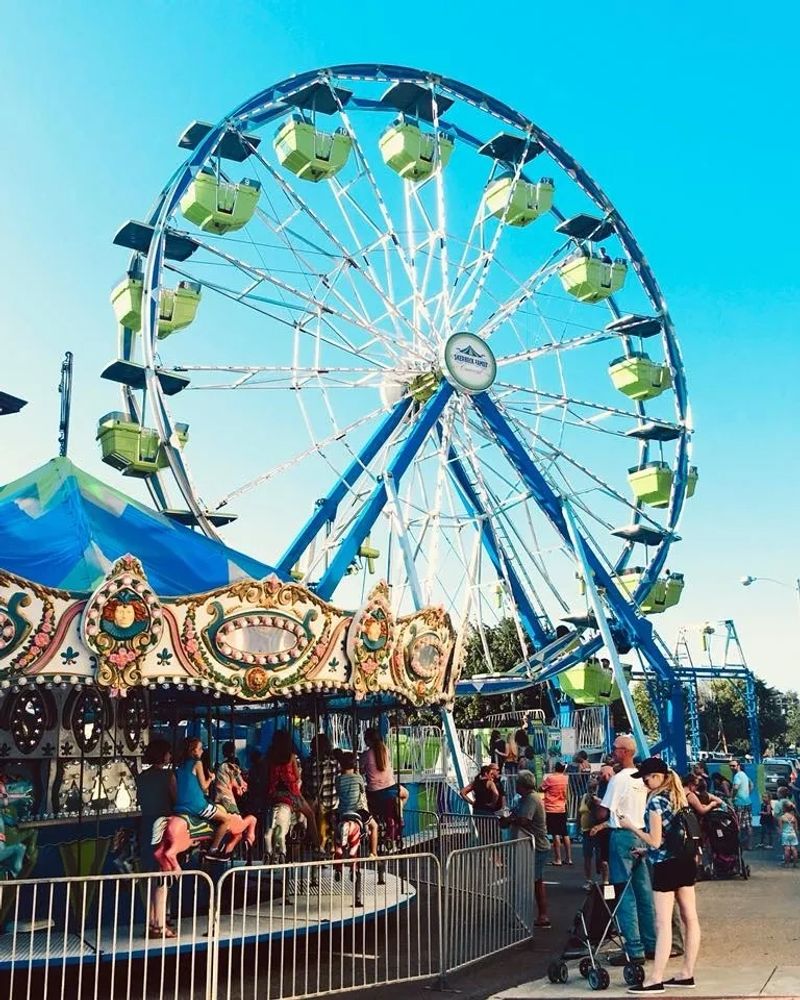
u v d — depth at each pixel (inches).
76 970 318.0
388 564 856.9
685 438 1069.8
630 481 1087.6
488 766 579.2
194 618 370.6
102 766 450.0
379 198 900.6
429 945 339.6
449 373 902.4
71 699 438.3
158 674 364.2
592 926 328.5
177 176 813.9
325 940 402.0
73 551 386.6
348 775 434.6
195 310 805.2
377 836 456.8
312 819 446.3
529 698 1849.2
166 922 341.7
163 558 420.2
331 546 871.7
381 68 925.2
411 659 446.3
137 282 829.8
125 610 352.5
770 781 1231.5
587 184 1033.5
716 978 316.8
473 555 941.8
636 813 334.3
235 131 840.3
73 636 349.1
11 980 308.8
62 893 392.5
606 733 1134.4
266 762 465.7
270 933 313.4
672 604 1104.2
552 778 680.4
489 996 317.4
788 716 3690.9
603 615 928.9
